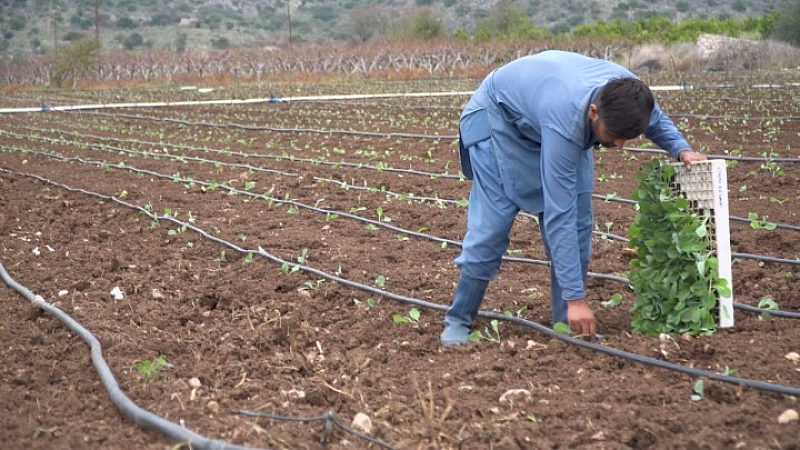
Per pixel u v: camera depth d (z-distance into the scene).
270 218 8.17
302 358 4.72
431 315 5.42
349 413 4.02
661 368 4.25
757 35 35.47
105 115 19.41
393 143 13.40
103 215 8.45
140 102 23.67
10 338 5.14
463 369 4.43
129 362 4.62
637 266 4.85
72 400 4.20
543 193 4.46
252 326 5.23
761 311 5.09
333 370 4.58
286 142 14.10
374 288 5.84
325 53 36.44
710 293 4.60
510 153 4.42
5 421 4.00
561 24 63.56
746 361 4.30
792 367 4.20
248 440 3.67
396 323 5.27
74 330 5.12
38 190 9.84
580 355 4.51
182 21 69.06
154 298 5.86
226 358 4.78
